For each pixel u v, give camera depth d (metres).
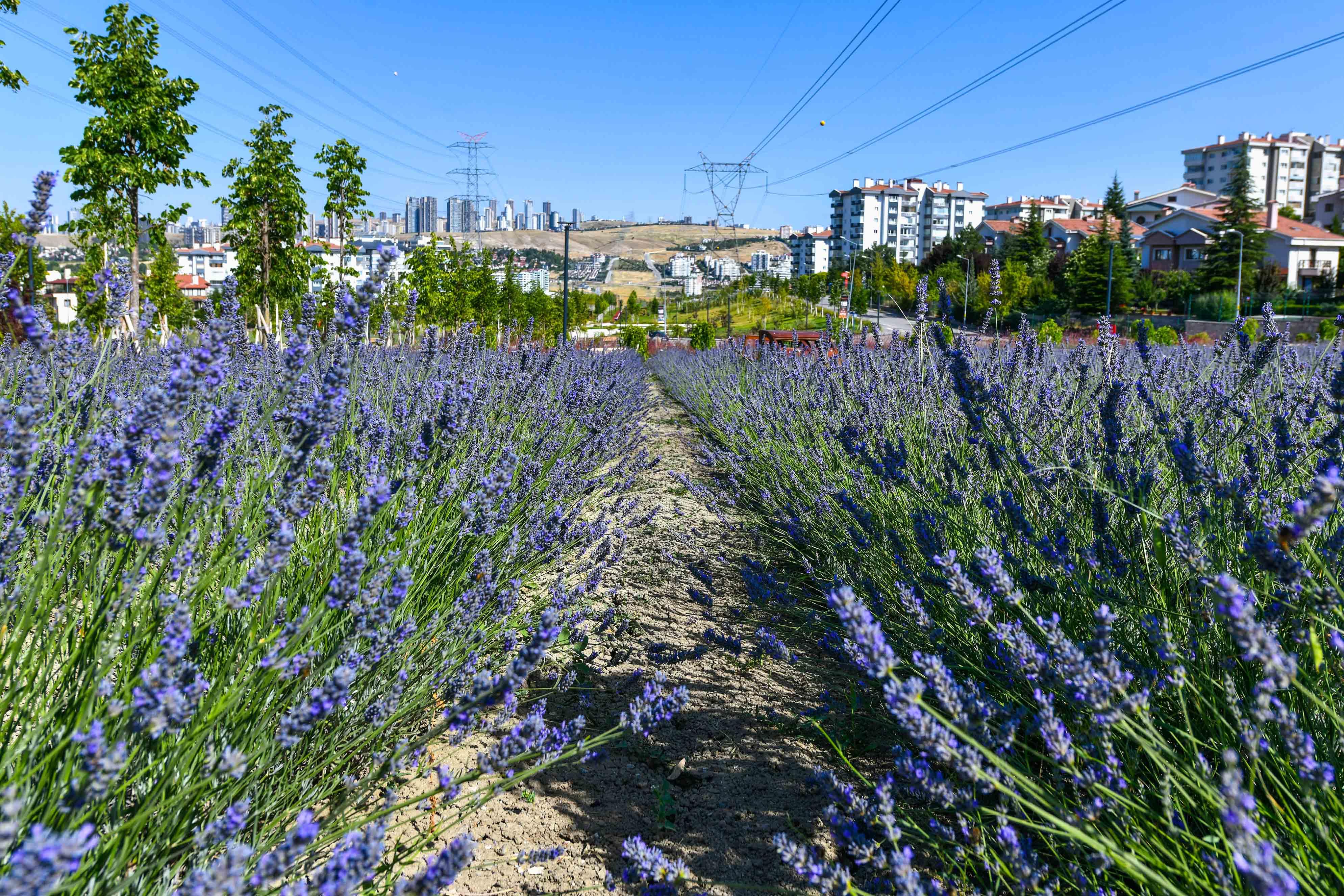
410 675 2.48
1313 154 116.25
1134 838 1.59
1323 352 4.43
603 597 4.35
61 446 2.22
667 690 3.33
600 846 2.36
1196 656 2.05
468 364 5.18
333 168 22.11
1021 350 5.05
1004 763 1.38
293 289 19.30
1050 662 1.72
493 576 3.10
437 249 26.34
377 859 1.33
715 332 66.06
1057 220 88.56
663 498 7.39
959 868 1.99
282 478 1.92
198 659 1.84
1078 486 2.74
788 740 2.99
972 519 3.16
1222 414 3.37
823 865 1.56
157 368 3.53
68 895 1.30
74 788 1.30
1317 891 1.30
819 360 7.95
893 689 1.37
